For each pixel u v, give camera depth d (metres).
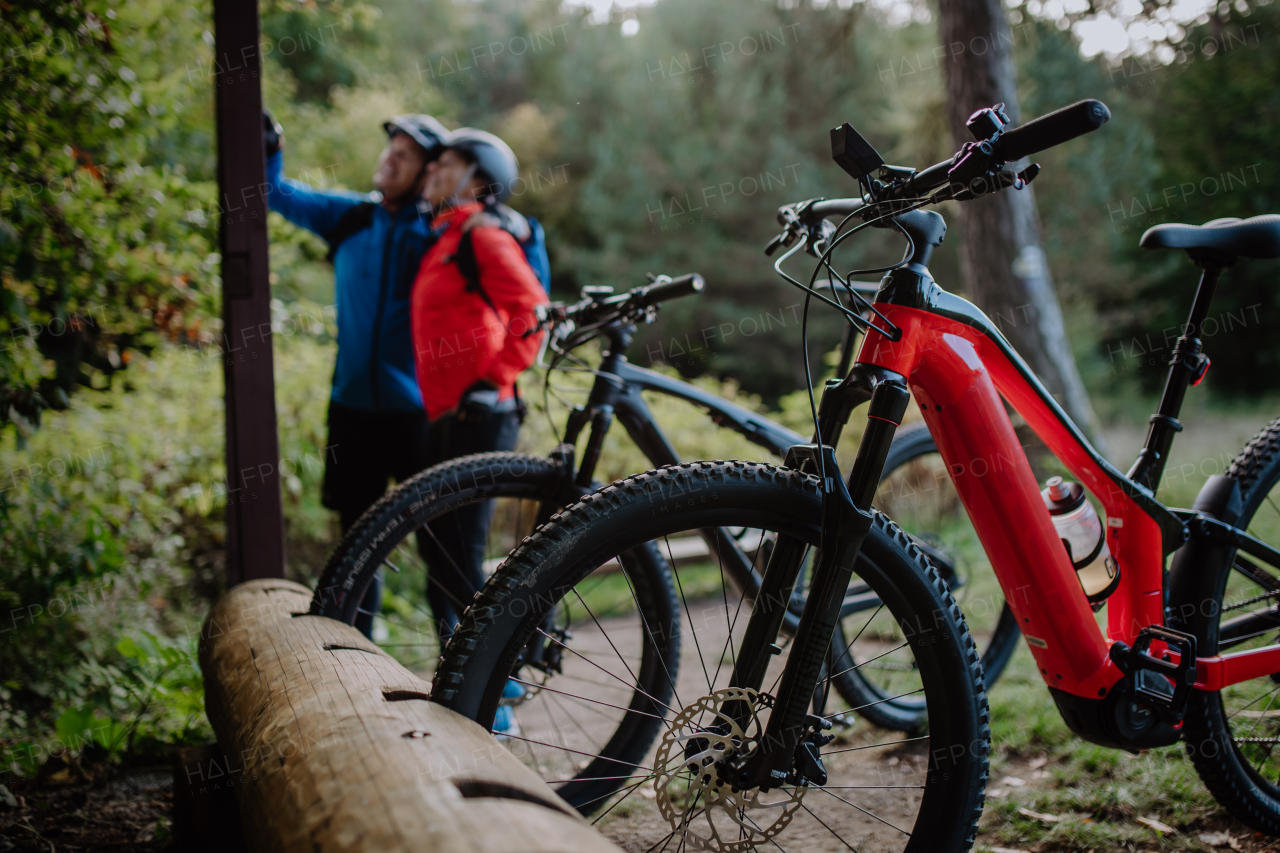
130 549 3.93
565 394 5.20
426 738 1.05
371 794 0.93
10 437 3.47
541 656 2.09
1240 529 1.84
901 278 1.41
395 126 2.88
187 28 5.45
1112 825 1.84
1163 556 1.68
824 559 1.29
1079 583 1.55
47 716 2.75
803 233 1.66
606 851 0.89
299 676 1.43
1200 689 1.69
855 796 2.05
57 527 3.12
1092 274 14.10
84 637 3.18
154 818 2.20
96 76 3.97
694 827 1.51
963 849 1.38
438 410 2.67
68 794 2.33
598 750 2.31
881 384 1.35
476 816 0.87
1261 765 1.87
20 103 3.64
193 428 4.64
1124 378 13.88
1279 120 13.88
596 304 2.23
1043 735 2.28
